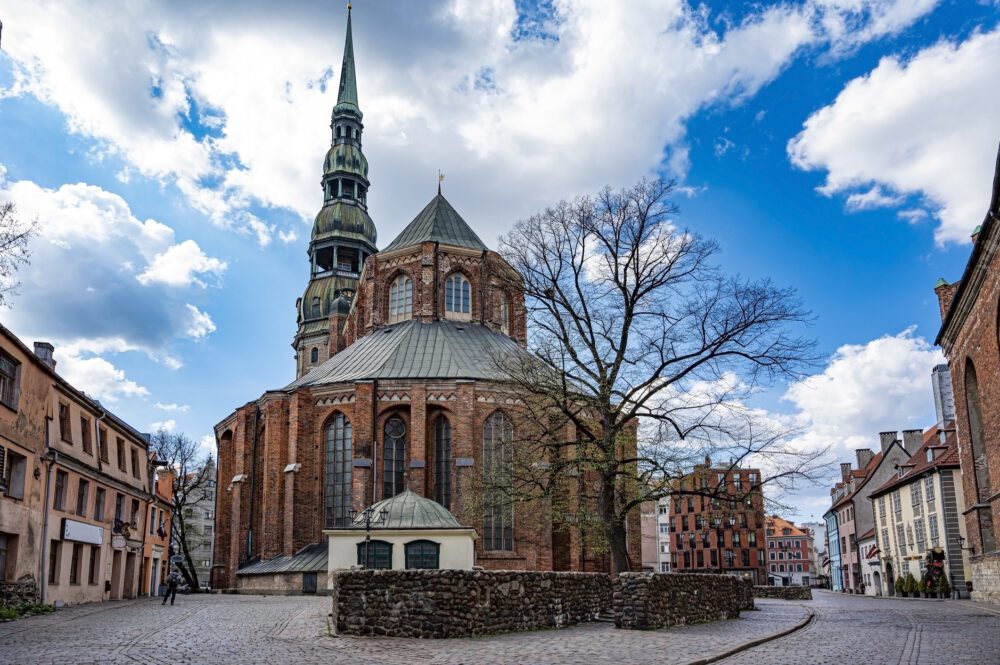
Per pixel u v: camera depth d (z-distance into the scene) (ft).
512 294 252.01
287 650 67.56
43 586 123.03
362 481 196.65
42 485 124.16
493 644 72.28
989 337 126.00
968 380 151.23
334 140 396.16
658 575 90.53
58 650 66.90
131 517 177.88
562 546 204.85
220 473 248.32
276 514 208.33
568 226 130.52
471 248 251.60
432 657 63.41
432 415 206.80
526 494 135.74
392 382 205.57
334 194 390.21
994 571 138.41
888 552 286.46
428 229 256.32
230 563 224.74
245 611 113.39
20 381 116.16
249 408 229.25
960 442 158.51
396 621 78.07
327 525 205.05
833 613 125.08
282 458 212.84
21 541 116.06
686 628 91.15
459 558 165.17
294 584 189.06
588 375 126.52
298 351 378.73
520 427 192.34
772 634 82.53
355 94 403.54
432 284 244.22
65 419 137.18
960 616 110.52
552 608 91.81
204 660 60.90
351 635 78.74
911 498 252.21
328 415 209.36
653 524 479.00
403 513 170.09
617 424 126.21
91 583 151.64
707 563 475.31
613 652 66.28
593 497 133.28
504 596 84.38
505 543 198.39
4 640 75.31
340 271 381.81
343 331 314.14
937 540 227.81
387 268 255.29
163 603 140.67
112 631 84.33
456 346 227.20
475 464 198.18
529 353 136.26
